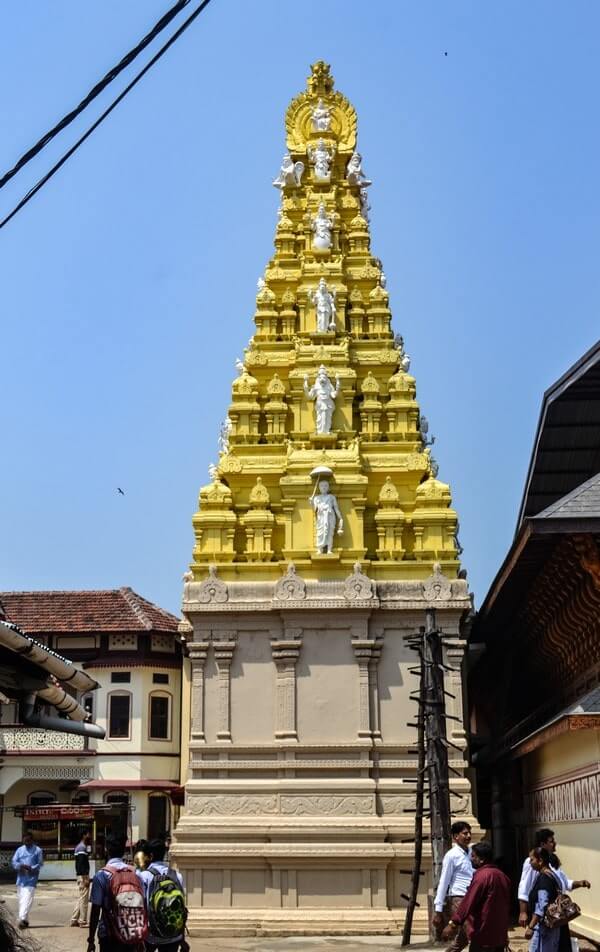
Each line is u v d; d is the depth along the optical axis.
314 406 35.50
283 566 33.09
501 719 37.94
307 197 39.25
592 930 23.30
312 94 41.03
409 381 35.84
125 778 52.25
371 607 32.09
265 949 26.61
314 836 30.58
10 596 56.66
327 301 36.62
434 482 34.19
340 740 31.53
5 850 51.94
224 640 32.47
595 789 23.36
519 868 35.56
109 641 54.06
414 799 31.05
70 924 31.75
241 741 31.77
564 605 27.00
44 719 17.09
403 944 25.50
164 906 16.22
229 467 34.66
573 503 22.09
